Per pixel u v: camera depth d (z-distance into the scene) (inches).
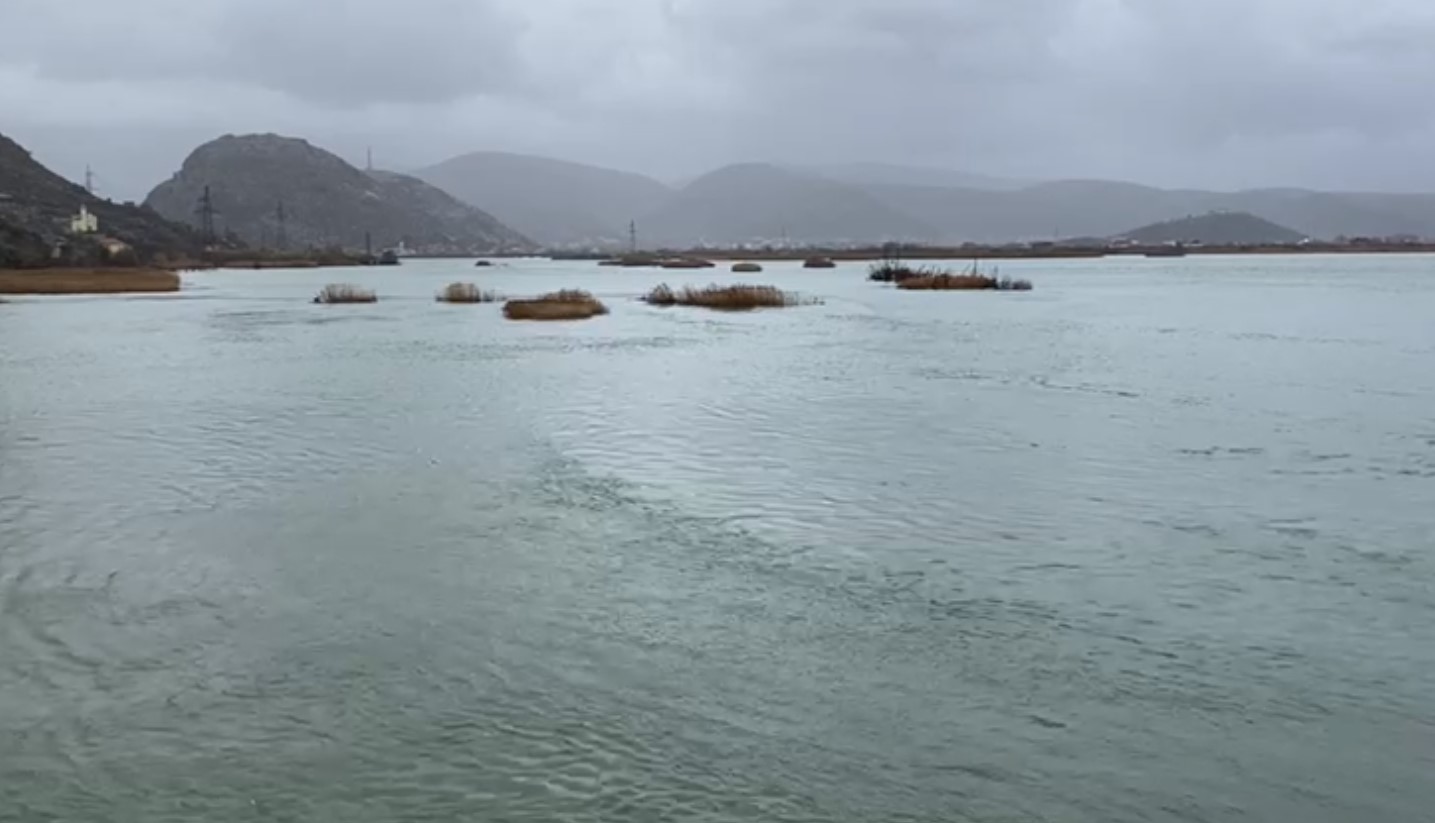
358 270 7204.7
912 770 315.3
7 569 502.3
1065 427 890.1
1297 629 430.3
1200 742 333.7
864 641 413.4
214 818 290.7
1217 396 1072.2
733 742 331.9
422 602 455.5
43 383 1202.0
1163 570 505.7
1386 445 809.5
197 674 382.3
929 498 641.6
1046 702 361.1
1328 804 299.3
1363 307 2495.1
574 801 298.5
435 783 307.7
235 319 2321.6
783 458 758.5
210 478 694.5
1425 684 377.4
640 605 452.8
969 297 3063.5
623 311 2504.9
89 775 312.7
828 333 1862.7
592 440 825.5
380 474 702.5
